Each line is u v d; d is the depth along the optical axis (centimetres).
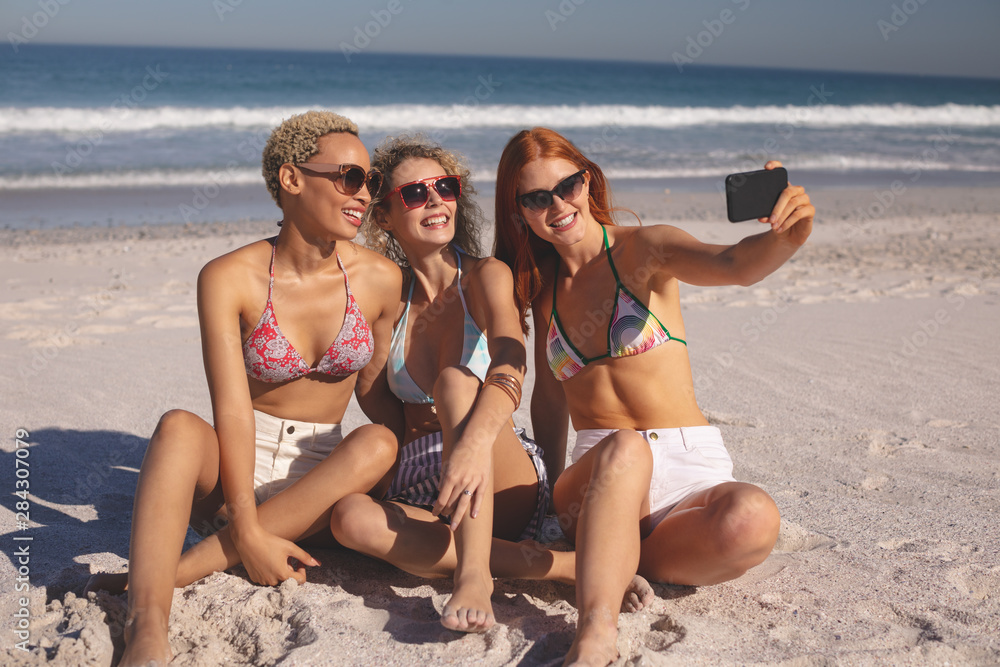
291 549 232
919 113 3114
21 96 2644
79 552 261
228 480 228
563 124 2617
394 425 283
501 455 250
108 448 363
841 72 17038
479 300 259
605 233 263
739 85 5144
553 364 266
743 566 222
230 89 3066
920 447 369
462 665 196
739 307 673
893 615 227
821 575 250
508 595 239
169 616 207
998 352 527
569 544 275
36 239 976
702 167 1792
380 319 269
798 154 2023
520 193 253
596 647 189
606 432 255
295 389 258
